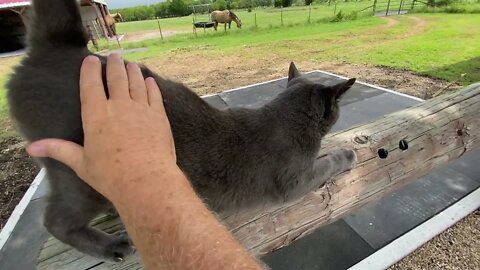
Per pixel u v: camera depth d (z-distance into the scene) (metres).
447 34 10.55
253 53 10.29
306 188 2.18
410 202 3.09
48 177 1.67
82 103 1.05
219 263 0.74
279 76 7.50
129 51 11.99
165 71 8.77
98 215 1.84
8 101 1.59
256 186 2.01
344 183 2.33
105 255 1.79
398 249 2.61
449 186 3.26
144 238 0.80
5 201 3.51
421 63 7.50
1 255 2.71
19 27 15.28
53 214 1.72
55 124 1.47
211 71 8.48
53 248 1.83
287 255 2.63
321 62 8.47
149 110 1.05
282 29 14.93
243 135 1.93
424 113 2.93
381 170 2.47
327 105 2.23
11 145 4.70
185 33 16.86
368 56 8.64
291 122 2.08
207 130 1.81
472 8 15.70
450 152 2.83
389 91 5.61
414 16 15.52
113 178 0.86
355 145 2.54
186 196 0.85
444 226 2.80
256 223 2.03
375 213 2.98
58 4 1.57
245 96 5.91
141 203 0.81
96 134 0.94
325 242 2.73
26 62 1.58
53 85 1.50
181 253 0.76
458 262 2.57
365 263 2.51
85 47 1.64
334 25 14.80
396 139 2.64
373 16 16.72
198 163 1.77
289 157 2.04
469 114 3.00
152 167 0.87
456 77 6.36
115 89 1.08
